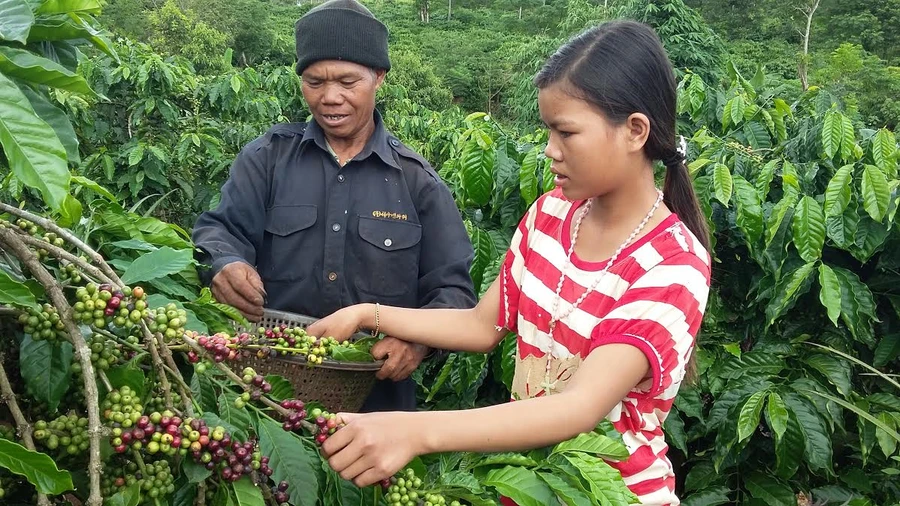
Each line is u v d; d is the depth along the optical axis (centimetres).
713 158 284
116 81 488
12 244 108
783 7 3472
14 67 107
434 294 217
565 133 134
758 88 400
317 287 218
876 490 253
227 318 176
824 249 277
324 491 127
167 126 525
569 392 125
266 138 226
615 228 143
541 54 2152
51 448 106
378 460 113
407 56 2939
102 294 106
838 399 232
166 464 108
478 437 117
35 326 112
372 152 219
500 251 279
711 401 276
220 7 2994
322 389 166
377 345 176
